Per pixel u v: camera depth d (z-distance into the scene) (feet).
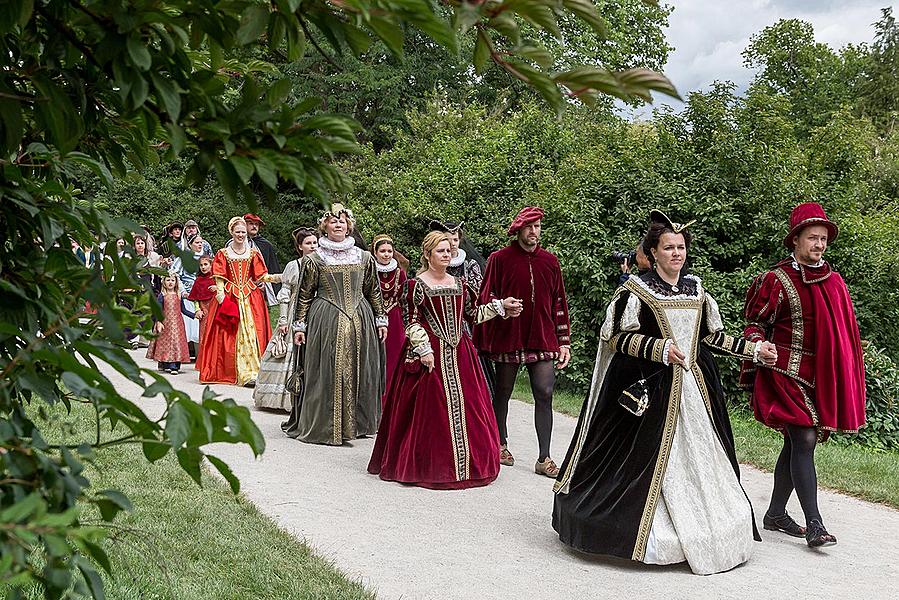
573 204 38.01
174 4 4.70
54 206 5.19
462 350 21.98
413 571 14.97
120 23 4.31
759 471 24.25
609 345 16.20
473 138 58.85
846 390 17.07
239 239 36.22
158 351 38.04
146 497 17.22
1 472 4.02
